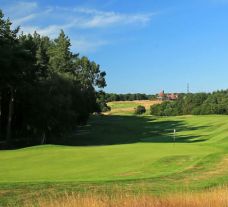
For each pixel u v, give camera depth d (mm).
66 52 97125
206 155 25328
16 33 58188
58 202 13023
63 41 97250
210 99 125438
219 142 42344
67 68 97188
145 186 16812
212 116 100688
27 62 56688
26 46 64562
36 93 57125
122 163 23500
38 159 25859
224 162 22781
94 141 65750
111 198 13273
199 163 22594
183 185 17188
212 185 17172
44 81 60344
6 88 57031
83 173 20812
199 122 86375
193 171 20656
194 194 13148
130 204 12312
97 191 15633
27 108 58500
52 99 57500
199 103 132875
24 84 56719
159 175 19609
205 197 12562
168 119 108688
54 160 25281
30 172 21359
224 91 127375
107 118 136250
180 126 85250
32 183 16656
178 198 12523
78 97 79188
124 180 18000
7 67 51188
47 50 100938
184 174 19891
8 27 56062
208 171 20641
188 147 32656
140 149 30562
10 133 57625
